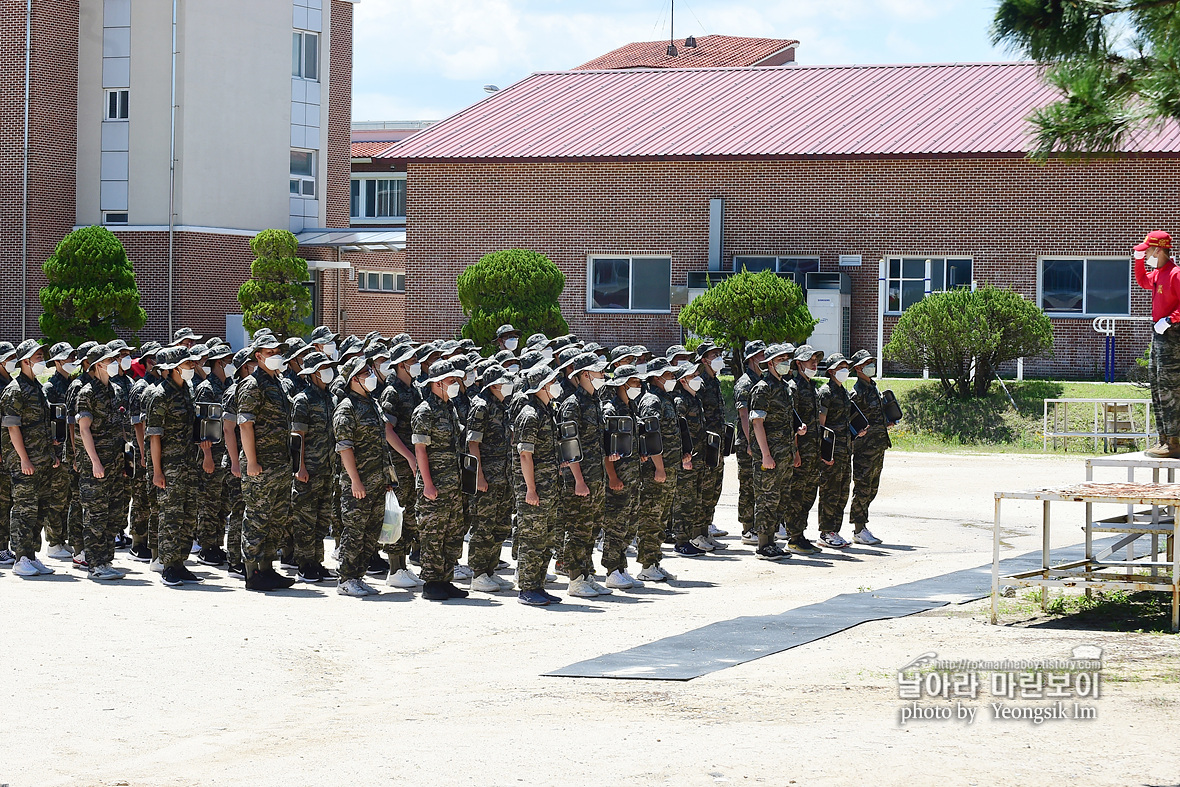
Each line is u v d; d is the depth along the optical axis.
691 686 8.81
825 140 38.00
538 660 9.81
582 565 12.66
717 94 43.19
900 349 31.92
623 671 9.29
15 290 45.38
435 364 12.80
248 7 48.06
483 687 8.95
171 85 45.91
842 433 15.84
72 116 46.84
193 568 14.13
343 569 12.66
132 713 8.22
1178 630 10.44
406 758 7.05
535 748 7.20
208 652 9.95
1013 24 7.66
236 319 46.78
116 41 46.47
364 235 48.66
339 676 9.39
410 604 12.17
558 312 36.62
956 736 7.29
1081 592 12.30
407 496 13.58
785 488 15.10
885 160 36.91
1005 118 37.78
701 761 6.84
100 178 46.81
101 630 10.66
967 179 36.19
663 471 13.38
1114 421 28.08
